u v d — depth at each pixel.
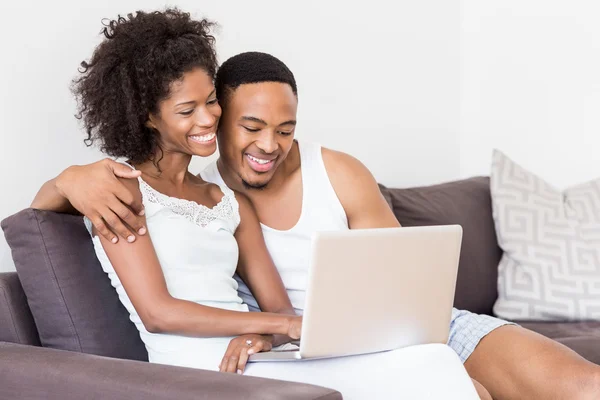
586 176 3.91
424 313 1.97
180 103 2.15
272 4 3.34
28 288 2.21
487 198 3.41
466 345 2.39
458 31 4.13
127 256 2.07
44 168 2.69
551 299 3.12
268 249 2.46
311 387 1.63
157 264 2.10
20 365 1.94
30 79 2.65
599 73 3.85
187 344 2.11
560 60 3.93
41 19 2.67
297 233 2.45
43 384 1.87
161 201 2.17
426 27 3.98
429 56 4.01
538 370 2.24
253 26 3.28
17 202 2.63
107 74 2.20
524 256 3.20
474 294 3.20
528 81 4.04
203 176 2.50
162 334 2.13
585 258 3.17
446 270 1.96
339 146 3.62
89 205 2.06
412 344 2.00
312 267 1.77
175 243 2.16
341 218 2.47
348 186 2.46
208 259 2.21
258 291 2.36
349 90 3.65
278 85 2.26
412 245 1.88
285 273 2.46
